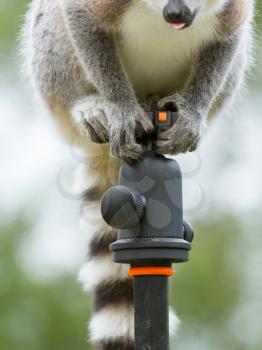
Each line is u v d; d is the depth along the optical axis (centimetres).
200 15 1134
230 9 1158
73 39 1167
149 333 937
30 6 1347
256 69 1928
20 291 1883
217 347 1902
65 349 1859
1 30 1967
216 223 1964
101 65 1145
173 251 938
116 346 1162
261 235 1964
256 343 1895
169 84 1215
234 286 1928
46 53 1267
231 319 1916
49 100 1285
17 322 1866
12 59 1956
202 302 1909
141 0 1124
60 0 1206
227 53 1178
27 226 1927
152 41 1156
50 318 1870
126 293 1200
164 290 941
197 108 1139
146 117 1041
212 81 1166
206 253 1938
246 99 1959
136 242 938
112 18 1139
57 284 1894
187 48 1169
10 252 1912
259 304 1928
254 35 1352
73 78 1237
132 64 1187
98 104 1158
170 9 1073
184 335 1902
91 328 1195
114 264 1218
